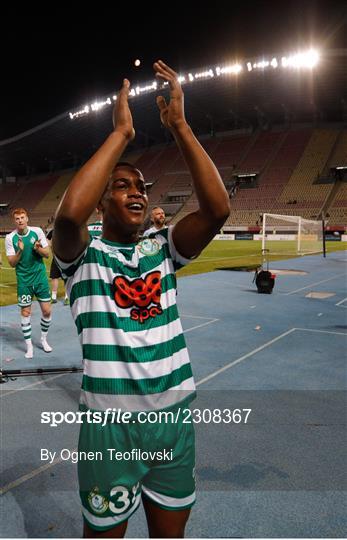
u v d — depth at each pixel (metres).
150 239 1.78
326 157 56.03
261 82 53.44
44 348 6.21
